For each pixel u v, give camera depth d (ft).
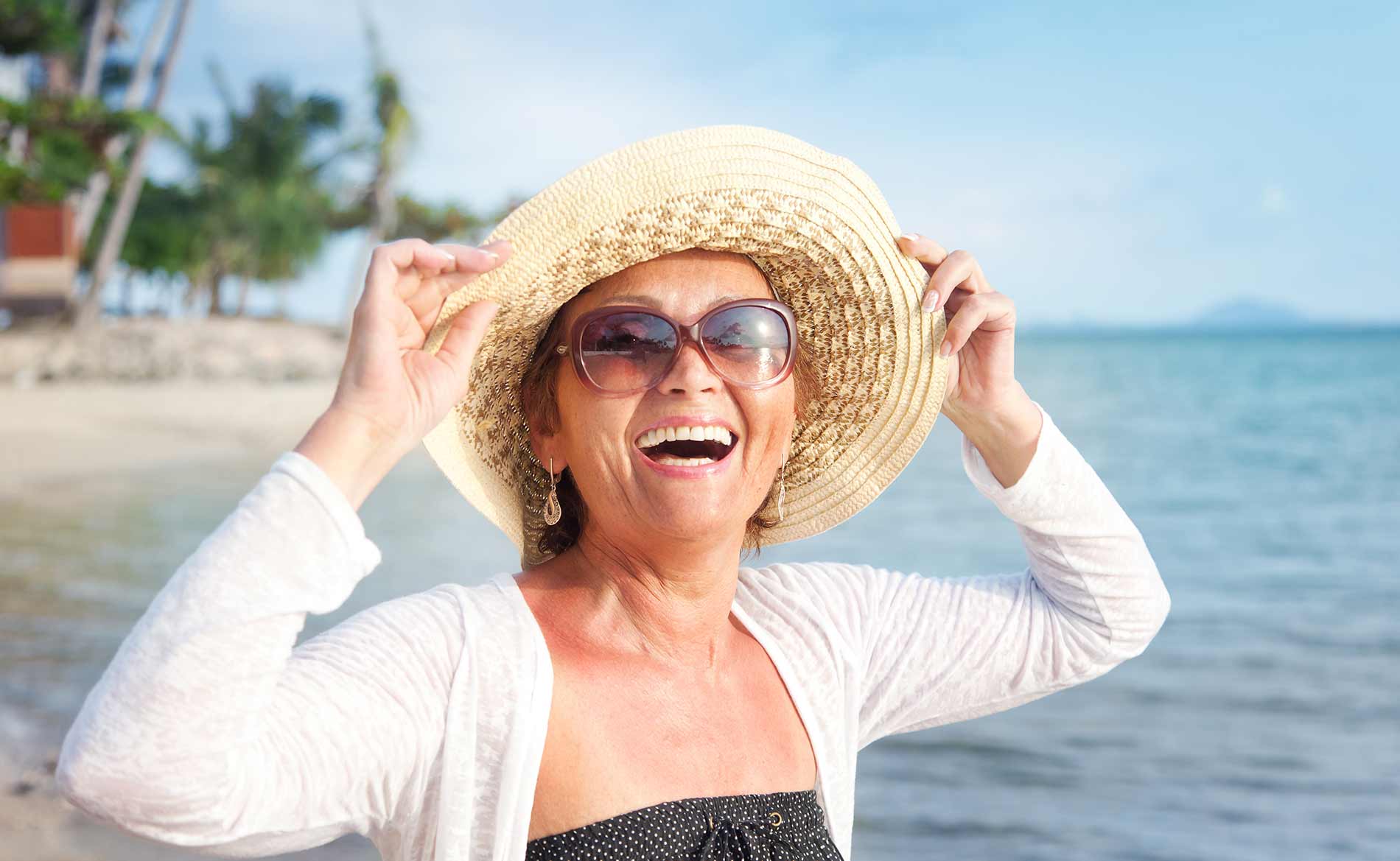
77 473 67.77
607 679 5.45
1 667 25.70
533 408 6.14
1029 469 6.56
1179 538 65.77
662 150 5.42
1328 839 21.53
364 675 4.76
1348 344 379.14
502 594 5.40
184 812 4.02
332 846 16.57
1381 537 64.59
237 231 169.37
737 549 5.94
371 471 4.56
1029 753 25.43
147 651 4.02
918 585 6.93
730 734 5.64
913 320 6.36
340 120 162.30
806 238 5.87
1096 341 524.93
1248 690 31.76
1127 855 20.35
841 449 6.91
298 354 122.62
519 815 4.87
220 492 63.05
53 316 113.19
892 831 20.86
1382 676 33.35
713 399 5.53
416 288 4.92
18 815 16.58
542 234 5.41
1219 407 146.20
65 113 98.73
